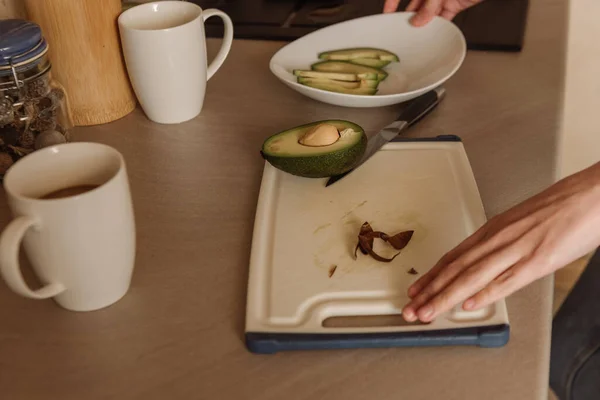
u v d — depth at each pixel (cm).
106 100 83
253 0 113
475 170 74
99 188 52
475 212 66
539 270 56
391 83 89
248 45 102
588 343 98
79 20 77
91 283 56
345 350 54
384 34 97
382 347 54
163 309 58
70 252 53
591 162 170
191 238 66
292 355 54
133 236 58
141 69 79
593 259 106
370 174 72
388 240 62
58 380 53
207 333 56
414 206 67
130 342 55
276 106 87
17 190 53
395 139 77
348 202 68
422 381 52
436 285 56
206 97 90
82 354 55
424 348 54
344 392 51
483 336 53
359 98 81
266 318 56
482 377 52
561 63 94
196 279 61
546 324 56
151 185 73
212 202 70
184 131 83
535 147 77
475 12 106
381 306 57
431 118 83
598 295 101
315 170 68
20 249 64
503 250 56
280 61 91
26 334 56
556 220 57
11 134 69
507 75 92
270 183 71
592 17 153
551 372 99
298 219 66
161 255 64
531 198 60
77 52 78
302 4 112
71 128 77
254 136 81
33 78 68
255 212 69
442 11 104
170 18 82
